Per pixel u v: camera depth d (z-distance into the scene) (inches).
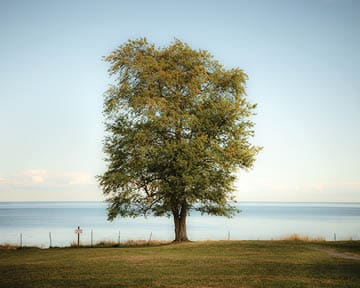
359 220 5689.0
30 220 5925.2
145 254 1225.4
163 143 1528.1
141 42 1592.0
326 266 965.8
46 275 900.0
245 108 1533.0
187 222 5403.5
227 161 1480.1
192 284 790.5
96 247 1566.2
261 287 757.9
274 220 5821.9
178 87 1547.7
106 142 1573.6
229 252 1221.1
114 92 1579.7
